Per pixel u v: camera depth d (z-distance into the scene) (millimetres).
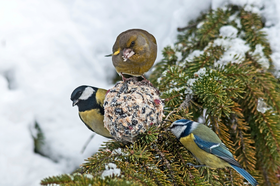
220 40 4855
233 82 4180
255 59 4703
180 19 5668
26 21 6383
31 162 5504
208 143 3691
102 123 4387
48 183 2605
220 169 3883
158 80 4742
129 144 3691
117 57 4367
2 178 5324
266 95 4387
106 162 3215
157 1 6734
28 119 5695
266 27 5086
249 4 5172
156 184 3076
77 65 6320
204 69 4375
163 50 5316
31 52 6121
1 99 5688
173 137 3715
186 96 4281
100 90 4434
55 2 6785
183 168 3432
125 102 3473
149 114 3438
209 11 5562
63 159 5684
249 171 3998
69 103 5984
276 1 5078
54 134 5770
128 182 2586
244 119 4195
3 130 5500
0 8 6363
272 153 4117
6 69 5961
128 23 6668
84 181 2586
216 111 4004
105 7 6812
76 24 6676
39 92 5898
